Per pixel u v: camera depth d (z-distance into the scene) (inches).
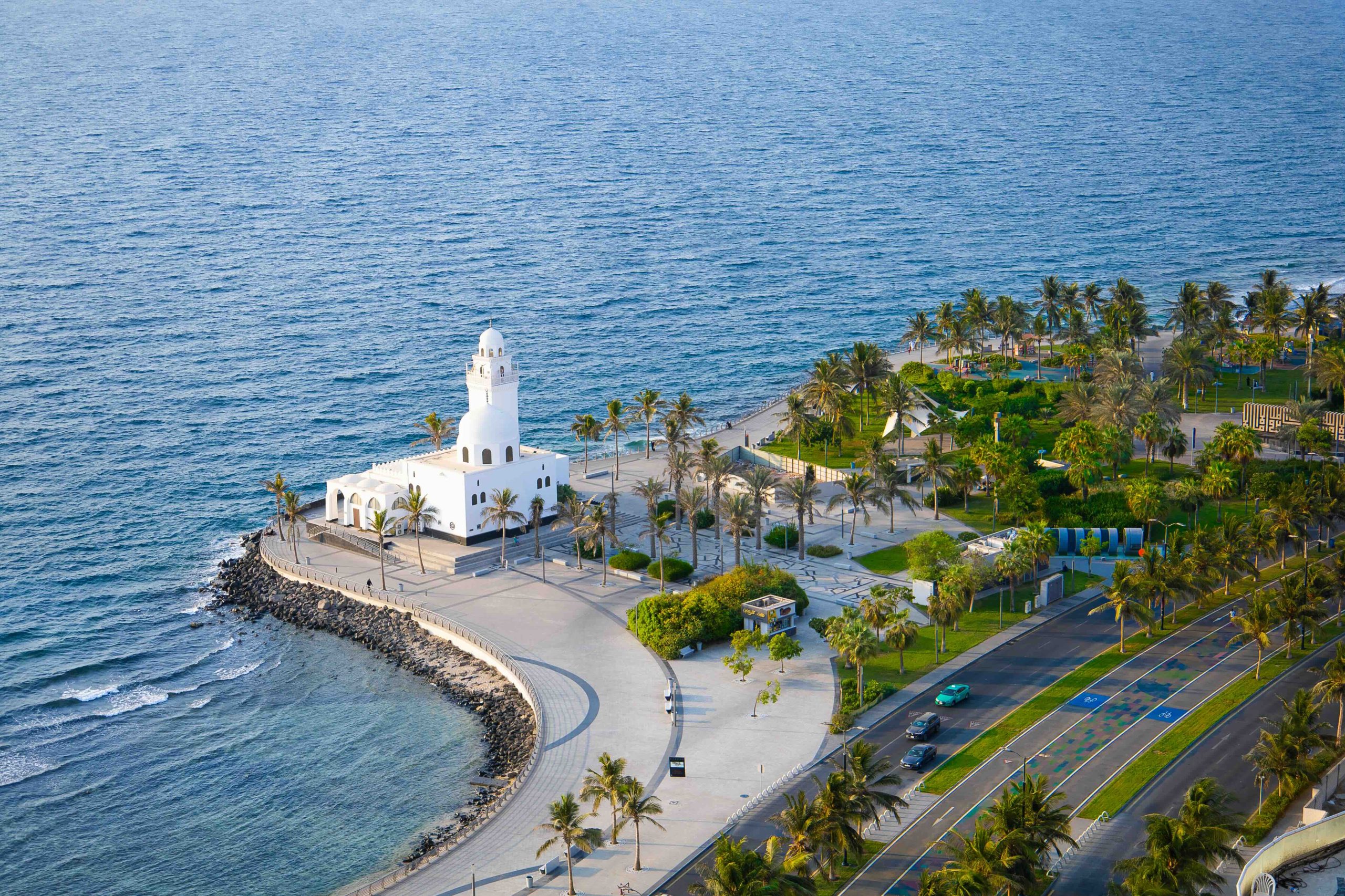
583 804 5713.6
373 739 6712.6
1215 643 7121.1
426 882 5216.5
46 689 7391.7
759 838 5388.8
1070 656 7012.8
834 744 6156.5
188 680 7436.0
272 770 6491.1
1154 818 4744.1
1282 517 7815.0
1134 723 6250.0
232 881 5669.3
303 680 7347.4
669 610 7249.0
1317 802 5364.2
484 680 7135.8
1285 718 5438.0
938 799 5615.2
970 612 7603.4
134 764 6609.3
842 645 6535.4
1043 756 5954.7
